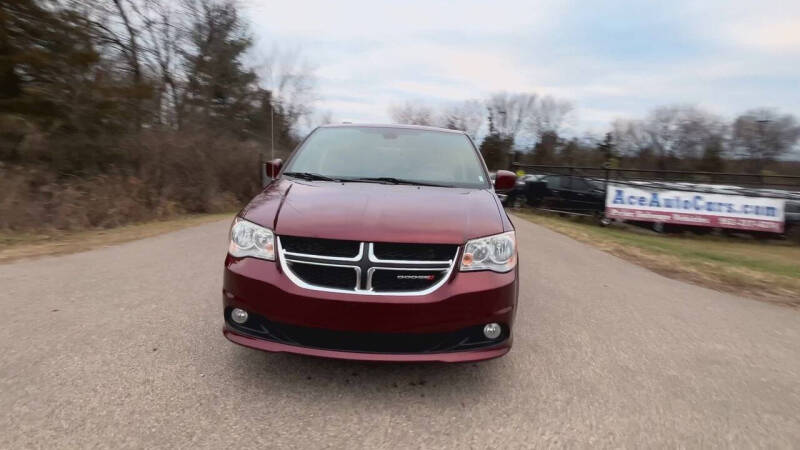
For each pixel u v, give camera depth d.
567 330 4.29
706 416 2.88
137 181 13.12
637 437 2.63
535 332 4.20
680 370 3.54
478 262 2.92
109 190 11.85
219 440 2.42
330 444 2.44
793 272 8.26
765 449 2.57
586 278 6.47
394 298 2.75
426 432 2.59
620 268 7.34
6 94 13.41
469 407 2.86
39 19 13.62
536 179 20.45
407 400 2.90
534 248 8.86
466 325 2.82
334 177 3.96
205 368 3.17
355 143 4.48
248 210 3.21
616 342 4.05
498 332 2.94
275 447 2.39
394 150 4.39
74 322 3.91
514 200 20.91
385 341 2.78
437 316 2.77
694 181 22.33
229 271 2.97
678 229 17.28
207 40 24.17
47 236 8.67
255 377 3.08
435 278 2.84
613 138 68.25
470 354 2.84
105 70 14.98
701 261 8.23
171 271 5.76
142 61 21.28
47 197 10.62
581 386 3.20
